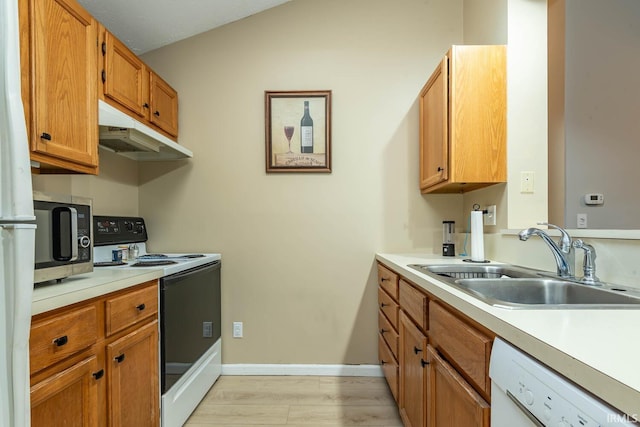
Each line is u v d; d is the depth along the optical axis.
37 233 1.06
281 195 2.38
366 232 2.37
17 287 0.72
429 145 2.12
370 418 1.81
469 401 0.86
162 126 2.16
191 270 1.87
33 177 1.60
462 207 2.35
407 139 2.37
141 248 2.32
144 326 1.46
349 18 2.38
